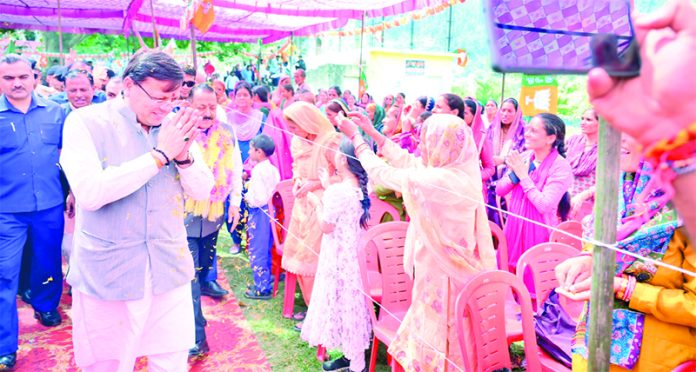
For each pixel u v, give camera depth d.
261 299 4.40
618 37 0.50
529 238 3.57
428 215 2.31
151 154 2.04
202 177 2.28
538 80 8.18
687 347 1.56
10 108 3.42
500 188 3.73
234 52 22.53
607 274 0.97
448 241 2.29
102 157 2.07
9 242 3.33
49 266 3.73
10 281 3.26
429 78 10.06
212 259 4.01
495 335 2.22
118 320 2.19
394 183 2.69
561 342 2.46
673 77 0.46
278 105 7.79
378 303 2.99
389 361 3.28
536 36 0.55
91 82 4.18
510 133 5.19
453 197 2.27
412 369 2.43
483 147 4.68
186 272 2.27
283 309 4.07
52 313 3.87
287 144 5.41
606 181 0.94
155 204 2.15
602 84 0.50
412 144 5.25
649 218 1.58
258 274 4.39
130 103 2.12
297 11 10.13
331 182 3.70
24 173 3.43
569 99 8.43
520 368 3.14
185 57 19.61
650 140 0.49
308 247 3.82
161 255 2.17
